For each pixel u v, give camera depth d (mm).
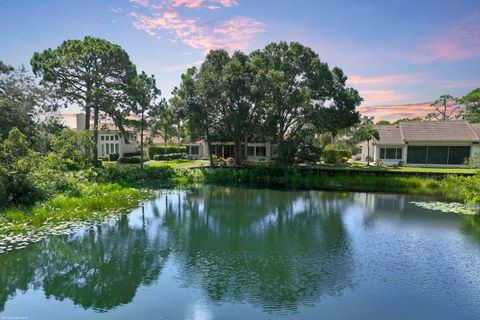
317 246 9000
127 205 13789
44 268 7316
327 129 26828
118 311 5531
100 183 16703
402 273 7168
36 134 21172
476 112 45500
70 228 10016
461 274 7121
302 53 25812
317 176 22250
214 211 13539
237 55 26328
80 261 7742
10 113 20062
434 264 7688
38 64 23125
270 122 24031
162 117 25922
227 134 26938
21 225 9523
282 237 9852
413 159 29219
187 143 40594
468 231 10500
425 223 11578
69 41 24672
